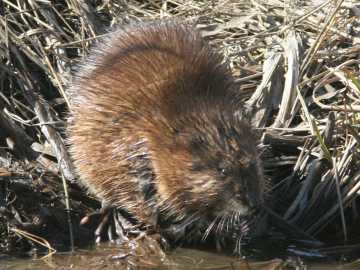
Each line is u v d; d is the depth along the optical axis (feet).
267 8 44.14
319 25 42.39
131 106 34.24
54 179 37.04
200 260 34.24
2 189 36.14
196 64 35.24
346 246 35.35
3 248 34.83
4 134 38.45
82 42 41.22
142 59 35.63
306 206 36.45
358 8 42.22
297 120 39.27
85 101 35.73
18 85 40.29
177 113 33.42
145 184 34.14
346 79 38.73
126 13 44.14
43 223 35.68
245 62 41.60
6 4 42.96
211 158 32.42
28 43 41.65
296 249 35.24
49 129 38.40
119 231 35.70
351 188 36.45
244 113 35.09
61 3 44.06
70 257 34.27
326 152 36.24
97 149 34.81
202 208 33.22
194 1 45.19
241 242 35.50
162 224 35.42
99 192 35.70
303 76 40.24
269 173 37.37
